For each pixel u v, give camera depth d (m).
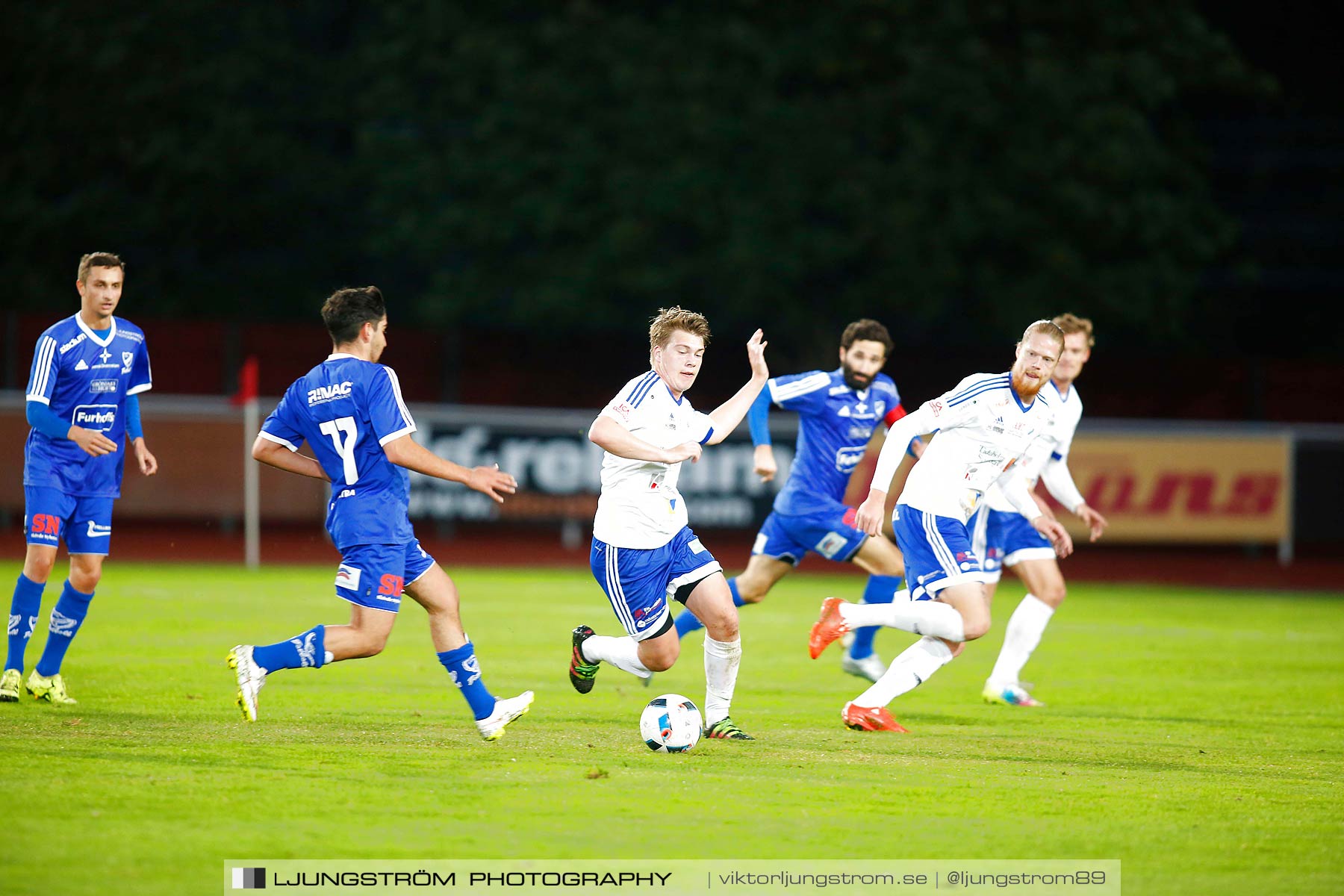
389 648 32.09
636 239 81.94
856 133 83.81
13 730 20.16
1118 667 32.75
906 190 81.81
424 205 86.19
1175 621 43.97
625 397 20.02
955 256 84.06
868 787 17.86
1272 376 86.44
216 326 79.81
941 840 15.37
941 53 82.12
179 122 86.75
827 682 28.70
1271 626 42.69
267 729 20.81
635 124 83.38
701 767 18.86
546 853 14.45
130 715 21.80
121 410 23.61
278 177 88.62
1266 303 102.31
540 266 85.31
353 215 92.12
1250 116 104.88
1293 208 104.38
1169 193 88.12
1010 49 83.94
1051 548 27.28
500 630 36.34
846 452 27.91
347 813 15.68
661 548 20.36
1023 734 22.88
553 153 84.81
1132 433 64.62
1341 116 103.69
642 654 20.78
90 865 13.54
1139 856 14.95
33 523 22.53
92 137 85.75
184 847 14.18
